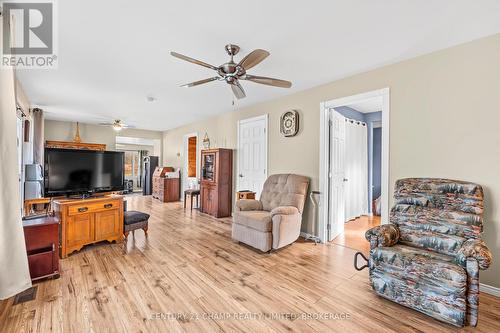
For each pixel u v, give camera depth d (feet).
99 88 12.68
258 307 6.59
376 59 9.21
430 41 7.87
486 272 7.43
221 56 8.96
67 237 9.81
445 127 8.29
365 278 8.30
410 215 7.91
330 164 12.30
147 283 7.77
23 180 13.78
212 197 17.79
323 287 7.68
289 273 8.63
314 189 12.34
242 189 16.93
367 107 16.52
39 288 7.34
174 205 22.43
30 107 16.33
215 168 17.57
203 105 16.29
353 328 5.78
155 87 12.48
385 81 9.78
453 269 5.71
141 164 39.55
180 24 6.94
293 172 13.37
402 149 9.29
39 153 17.13
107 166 12.53
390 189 9.58
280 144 14.12
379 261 6.94
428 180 8.00
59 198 10.93
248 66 7.54
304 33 7.41
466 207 7.04
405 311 6.47
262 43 8.00
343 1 5.95
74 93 13.55
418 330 5.72
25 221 8.15
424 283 6.09
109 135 25.23
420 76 8.87
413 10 6.29
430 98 8.63
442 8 6.20
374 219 17.04
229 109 17.46
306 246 11.46
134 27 7.09
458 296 5.60
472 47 7.80
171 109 17.49
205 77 11.09
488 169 7.46
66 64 9.68
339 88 11.32
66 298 6.83
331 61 9.39
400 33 7.39
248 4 6.05
